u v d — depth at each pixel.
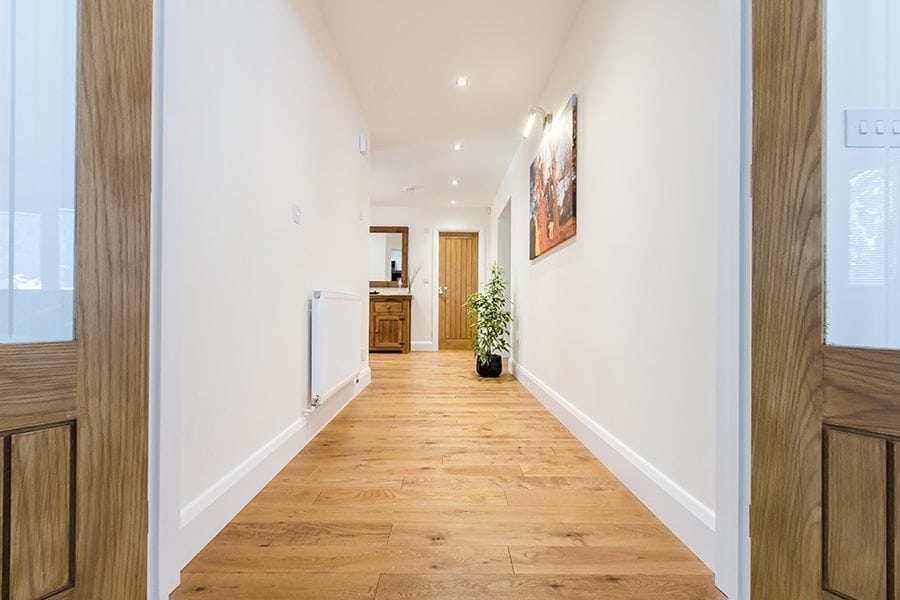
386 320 6.71
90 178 0.76
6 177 0.76
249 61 1.48
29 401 0.68
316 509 1.42
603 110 1.90
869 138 0.78
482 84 3.05
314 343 2.11
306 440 2.09
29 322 0.76
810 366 0.77
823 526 0.75
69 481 0.73
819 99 0.77
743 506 0.95
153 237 0.92
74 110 0.76
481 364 4.36
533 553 1.17
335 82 2.59
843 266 0.78
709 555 1.10
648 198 1.47
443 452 2.01
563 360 2.54
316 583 1.04
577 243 2.26
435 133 3.91
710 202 1.12
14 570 0.66
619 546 1.21
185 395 1.12
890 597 0.67
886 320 0.77
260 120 1.57
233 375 1.38
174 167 0.97
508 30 2.45
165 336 0.95
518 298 4.21
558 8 2.26
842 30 0.78
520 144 4.11
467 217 7.07
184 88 1.10
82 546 0.74
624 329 1.66
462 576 1.07
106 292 0.79
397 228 6.99
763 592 0.86
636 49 1.57
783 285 0.82
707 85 1.13
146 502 0.86
